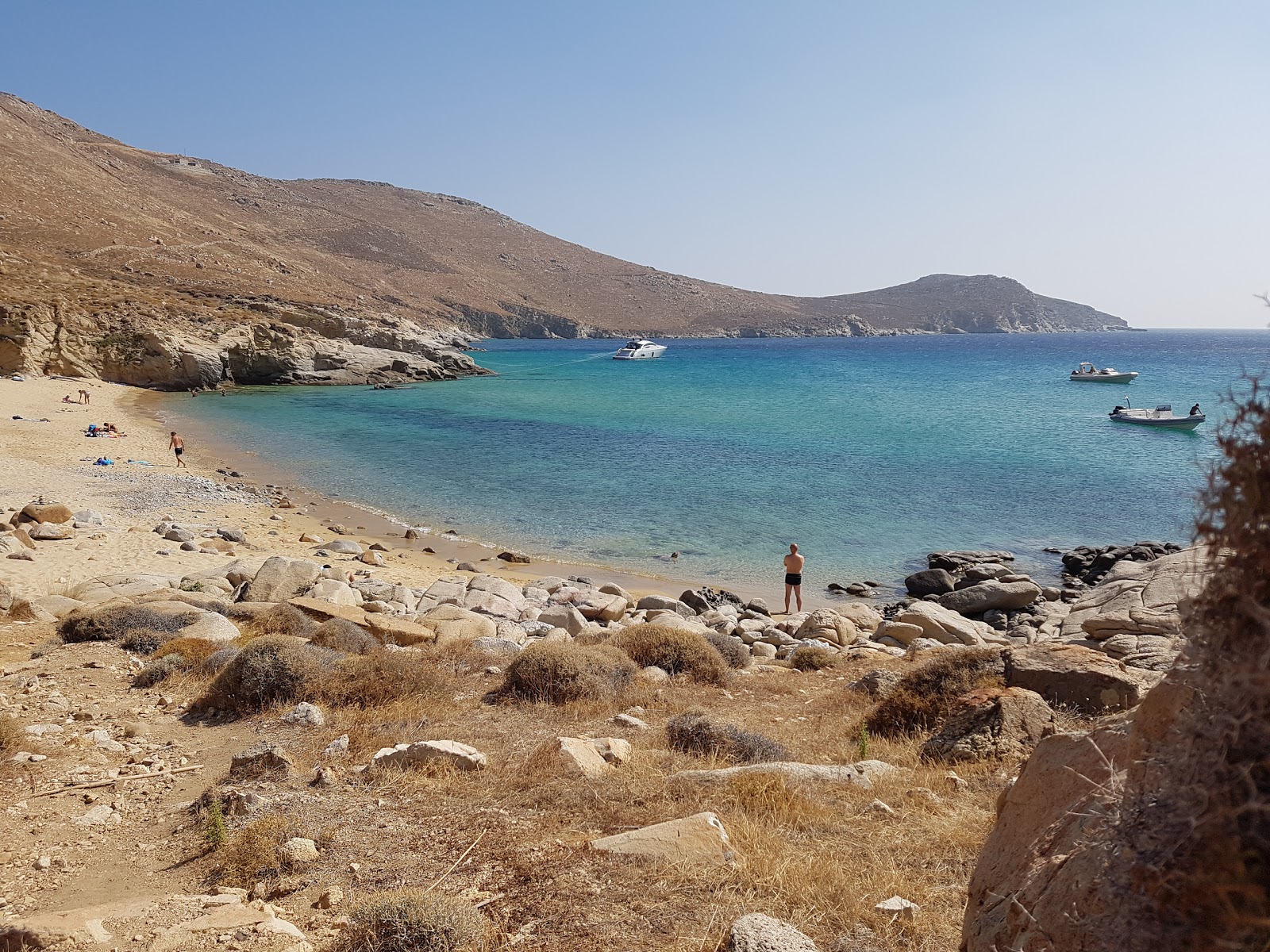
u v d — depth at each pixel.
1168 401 65.50
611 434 48.94
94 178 155.12
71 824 6.77
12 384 56.94
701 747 8.81
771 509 30.38
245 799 6.89
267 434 48.06
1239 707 1.83
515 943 4.72
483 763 8.00
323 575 20.17
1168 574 17.42
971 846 5.98
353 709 10.09
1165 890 1.92
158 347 68.94
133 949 4.61
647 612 18.64
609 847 5.86
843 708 11.47
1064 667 9.75
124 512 26.28
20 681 10.69
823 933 4.74
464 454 42.12
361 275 194.38
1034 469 37.00
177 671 11.30
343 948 4.68
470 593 19.12
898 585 22.56
